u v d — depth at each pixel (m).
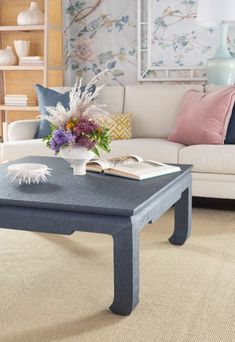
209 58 4.30
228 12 3.97
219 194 3.14
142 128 3.96
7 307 1.88
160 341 1.62
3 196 1.92
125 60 4.91
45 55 4.58
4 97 5.02
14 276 2.18
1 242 2.65
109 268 2.27
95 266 2.30
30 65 4.70
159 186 2.09
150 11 4.69
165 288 2.04
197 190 3.18
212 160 3.12
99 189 2.04
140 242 2.65
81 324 1.74
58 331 1.69
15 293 2.00
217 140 3.33
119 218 1.76
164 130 3.89
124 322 1.75
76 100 2.32
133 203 1.80
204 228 2.90
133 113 3.99
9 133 3.81
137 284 1.82
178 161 3.21
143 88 4.04
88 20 4.97
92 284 2.09
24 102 4.80
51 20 4.73
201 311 1.83
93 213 1.80
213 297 1.95
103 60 4.99
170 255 2.44
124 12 4.84
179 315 1.80
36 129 3.90
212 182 3.14
